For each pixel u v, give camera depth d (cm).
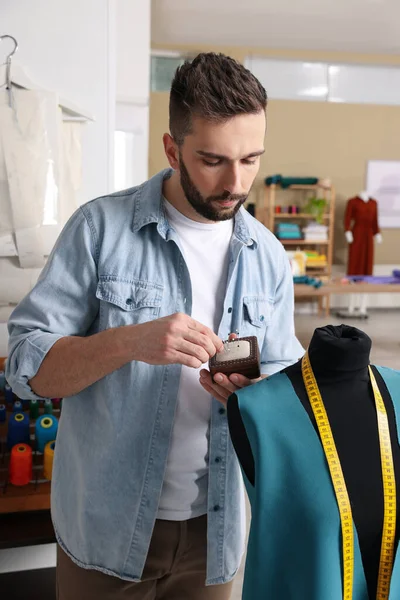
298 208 795
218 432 119
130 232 114
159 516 120
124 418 114
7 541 168
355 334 98
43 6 229
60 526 126
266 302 126
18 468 176
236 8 614
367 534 90
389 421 96
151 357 97
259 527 92
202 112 92
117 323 113
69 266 112
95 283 113
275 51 772
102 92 241
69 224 116
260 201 802
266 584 93
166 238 113
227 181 97
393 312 834
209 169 97
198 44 745
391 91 816
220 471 121
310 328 712
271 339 130
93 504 118
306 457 92
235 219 121
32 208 217
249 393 98
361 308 782
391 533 90
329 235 780
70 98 238
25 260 221
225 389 108
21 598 192
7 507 172
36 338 108
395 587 91
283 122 789
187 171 100
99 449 116
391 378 102
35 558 209
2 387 218
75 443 120
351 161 812
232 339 111
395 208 830
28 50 230
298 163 801
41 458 189
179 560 126
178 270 116
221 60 95
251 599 94
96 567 121
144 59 355
